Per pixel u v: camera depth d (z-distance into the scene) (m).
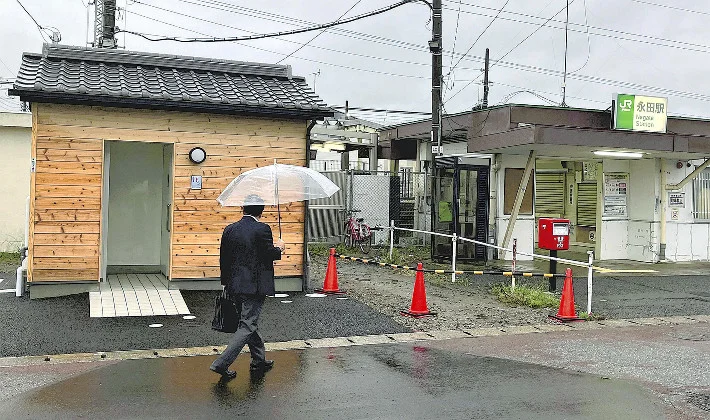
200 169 10.23
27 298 9.45
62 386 5.82
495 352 7.45
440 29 15.16
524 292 10.62
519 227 15.88
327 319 8.83
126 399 5.50
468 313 9.59
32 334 7.56
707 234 17.23
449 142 17.58
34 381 5.95
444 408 5.47
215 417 5.12
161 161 11.44
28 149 15.78
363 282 12.09
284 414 5.23
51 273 9.50
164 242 11.04
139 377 6.14
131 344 7.29
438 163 14.94
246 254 6.17
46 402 5.39
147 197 11.45
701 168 16.36
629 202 17.20
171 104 9.67
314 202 17.64
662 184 16.50
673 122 15.69
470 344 7.81
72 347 7.11
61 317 8.37
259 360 6.44
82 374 6.19
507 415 5.34
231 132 10.37
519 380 6.37
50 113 9.43
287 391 5.82
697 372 6.78
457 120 16.23
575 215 17.88
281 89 11.09
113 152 11.24
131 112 9.84
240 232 6.19
